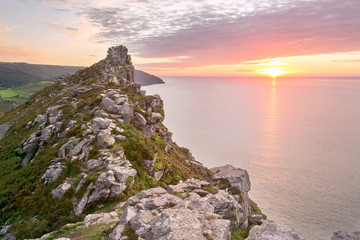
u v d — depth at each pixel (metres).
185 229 15.38
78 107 51.41
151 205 19.92
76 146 36.72
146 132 51.47
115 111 48.78
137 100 65.06
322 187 151.50
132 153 38.31
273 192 141.50
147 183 35.47
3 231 27.36
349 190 148.62
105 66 104.38
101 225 20.19
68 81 107.69
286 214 115.62
